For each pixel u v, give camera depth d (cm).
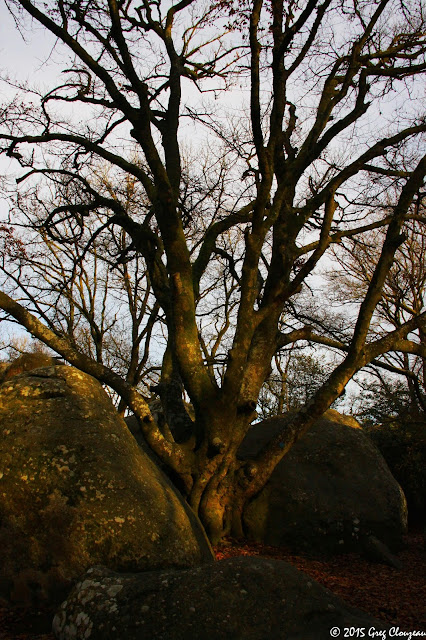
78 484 635
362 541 972
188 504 807
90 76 1232
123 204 1747
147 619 474
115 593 513
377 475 1059
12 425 668
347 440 1105
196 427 912
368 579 812
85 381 739
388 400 1806
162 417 934
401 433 1592
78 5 1019
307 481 1020
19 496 619
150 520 650
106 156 1095
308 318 1327
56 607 578
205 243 1162
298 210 1120
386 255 976
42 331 870
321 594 516
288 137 1243
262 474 938
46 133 1162
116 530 622
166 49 1162
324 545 962
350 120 1030
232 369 895
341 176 1040
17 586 590
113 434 702
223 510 898
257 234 954
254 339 1039
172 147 1184
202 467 879
